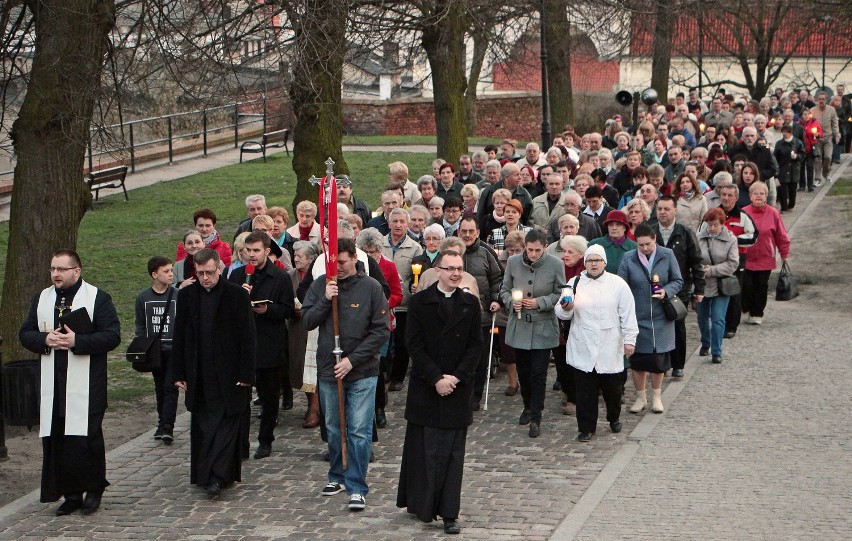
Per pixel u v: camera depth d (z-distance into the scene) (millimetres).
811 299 19953
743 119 28109
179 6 17516
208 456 10836
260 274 12188
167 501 10836
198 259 10859
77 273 10625
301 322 12914
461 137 26625
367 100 45969
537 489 10875
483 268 13875
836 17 32656
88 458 10445
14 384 12656
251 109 40094
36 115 14062
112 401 14438
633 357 13273
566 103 33094
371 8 22953
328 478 11281
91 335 10445
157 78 18641
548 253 14172
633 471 11328
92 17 14156
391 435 12898
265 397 12148
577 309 12414
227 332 10953
